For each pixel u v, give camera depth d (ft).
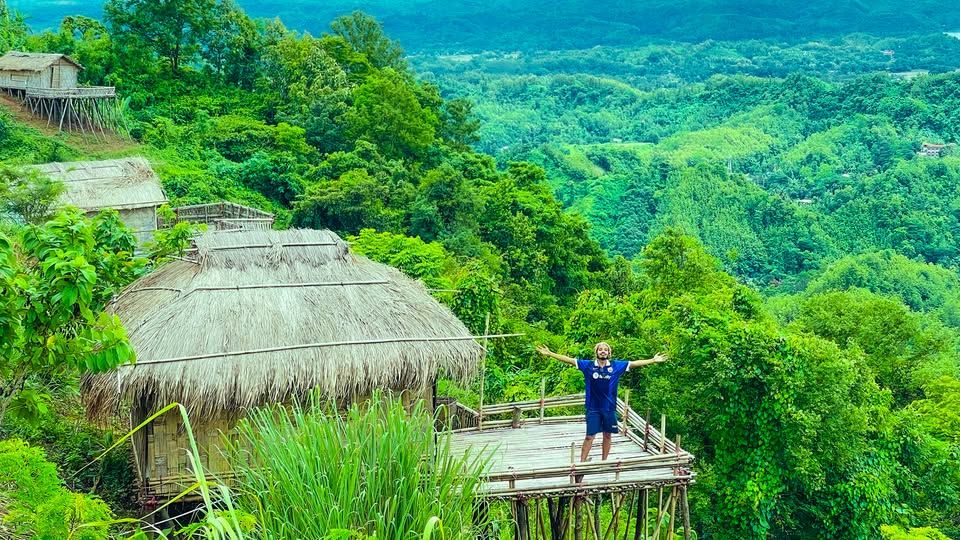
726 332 60.75
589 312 70.79
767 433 58.80
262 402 35.37
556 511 44.27
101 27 192.03
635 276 167.12
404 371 36.86
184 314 36.73
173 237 43.34
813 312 99.96
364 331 37.45
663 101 556.51
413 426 25.64
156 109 175.42
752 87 539.29
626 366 36.78
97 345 24.88
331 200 135.13
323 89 186.39
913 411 75.56
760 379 58.23
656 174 344.49
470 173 191.01
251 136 168.96
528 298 137.90
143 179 93.20
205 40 196.85
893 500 66.74
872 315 97.04
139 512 37.35
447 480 25.25
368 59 244.63
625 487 36.27
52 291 23.84
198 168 151.74
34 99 152.56
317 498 23.15
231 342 35.76
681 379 61.67
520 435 41.88
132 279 40.88
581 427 43.09
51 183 79.05
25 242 26.71
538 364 85.40
